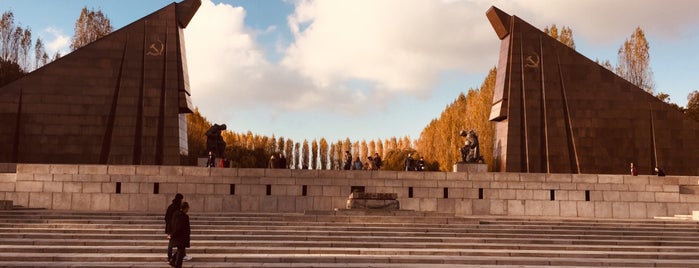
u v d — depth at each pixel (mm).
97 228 21688
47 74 37438
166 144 37875
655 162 39219
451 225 23031
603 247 19953
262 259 17125
